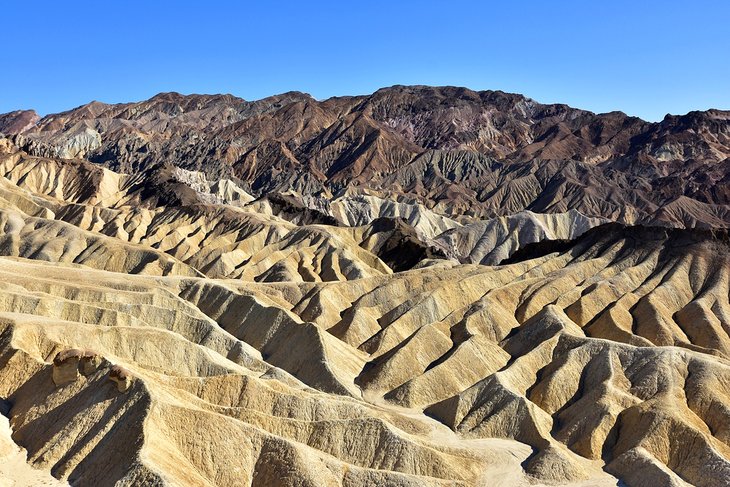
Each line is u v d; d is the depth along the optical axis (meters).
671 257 134.00
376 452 70.69
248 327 108.50
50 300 91.81
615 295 123.62
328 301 121.75
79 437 62.22
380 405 89.75
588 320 117.25
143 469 55.44
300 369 96.62
